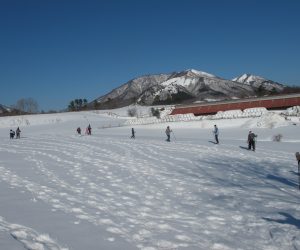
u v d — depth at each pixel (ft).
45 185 52.60
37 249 26.89
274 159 87.20
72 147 115.14
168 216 38.52
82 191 49.37
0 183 53.26
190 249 29.07
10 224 32.91
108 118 361.92
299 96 260.83
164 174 65.62
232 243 30.78
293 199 47.32
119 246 28.78
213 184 57.00
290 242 31.09
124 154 95.50
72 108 546.26
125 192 49.96
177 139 148.56
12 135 176.24
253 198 47.26
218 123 218.38
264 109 233.14
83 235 30.94
